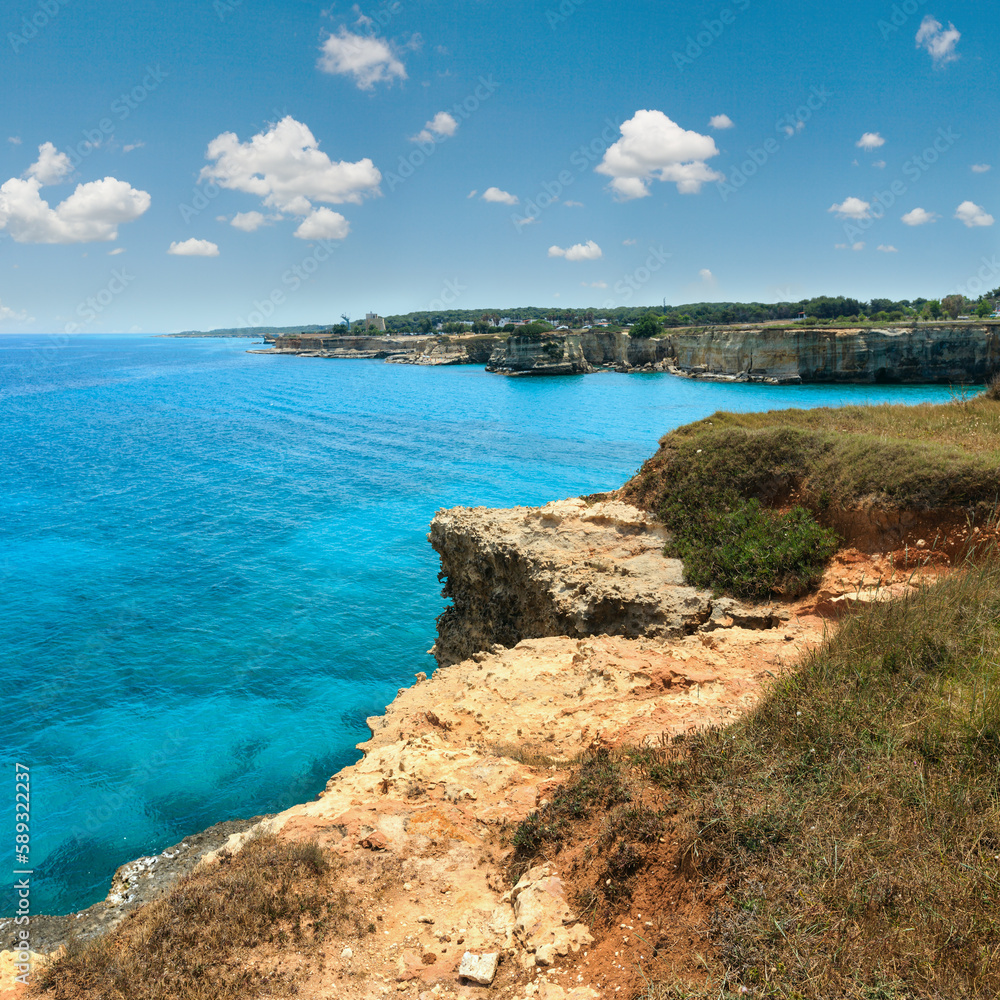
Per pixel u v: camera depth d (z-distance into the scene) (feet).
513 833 24.93
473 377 515.50
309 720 76.69
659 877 18.80
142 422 301.63
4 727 74.33
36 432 272.92
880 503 51.34
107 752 70.28
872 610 30.14
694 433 75.20
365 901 22.34
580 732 33.19
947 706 21.85
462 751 33.19
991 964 13.65
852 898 15.78
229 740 72.59
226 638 95.71
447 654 78.79
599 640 50.03
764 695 26.94
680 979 15.66
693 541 60.34
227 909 21.81
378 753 35.19
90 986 19.88
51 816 60.44
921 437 63.98
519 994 17.47
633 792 22.47
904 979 13.98
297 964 19.56
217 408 347.36
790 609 48.80
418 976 18.88
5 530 144.87
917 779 19.04
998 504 46.88
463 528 75.82
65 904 50.83
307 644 94.32
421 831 25.94
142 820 60.13
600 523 68.28
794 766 20.93
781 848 17.71
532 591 63.31
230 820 58.65
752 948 15.35
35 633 96.63
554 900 20.11
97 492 178.19
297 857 24.22
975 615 28.30
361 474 197.06
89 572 120.47
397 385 457.68
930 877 15.83
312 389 435.94
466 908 21.65
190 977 19.21
